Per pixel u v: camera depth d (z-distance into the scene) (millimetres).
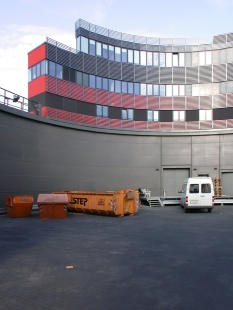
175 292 6152
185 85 40969
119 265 8133
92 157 29906
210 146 33219
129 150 32469
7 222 16594
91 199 20547
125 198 19938
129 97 40188
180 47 41438
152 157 33188
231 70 39656
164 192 32875
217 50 40656
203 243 11023
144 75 40938
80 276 7195
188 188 22500
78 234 12875
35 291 6230
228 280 6879
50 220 17594
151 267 7938
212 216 20047
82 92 37219
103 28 39844
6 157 21406
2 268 7836
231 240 11594
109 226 15336
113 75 39812
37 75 34812
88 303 5621
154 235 12711
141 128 39969
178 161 33438
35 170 24234
